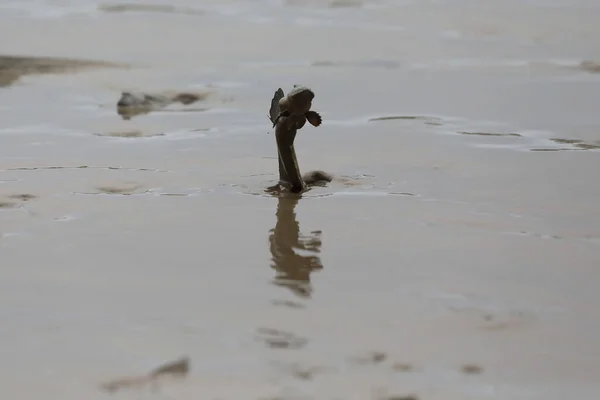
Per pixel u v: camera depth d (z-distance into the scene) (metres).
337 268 13.74
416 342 11.12
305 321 11.74
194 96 29.03
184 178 19.17
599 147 22.25
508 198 17.72
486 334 11.38
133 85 30.59
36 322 11.73
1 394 9.80
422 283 13.11
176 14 46.38
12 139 23.09
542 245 14.85
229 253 14.41
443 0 51.91
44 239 15.07
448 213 16.66
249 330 11.45
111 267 13.75
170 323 11.67
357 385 9.99
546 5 50.38
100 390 9.88
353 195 17.92
